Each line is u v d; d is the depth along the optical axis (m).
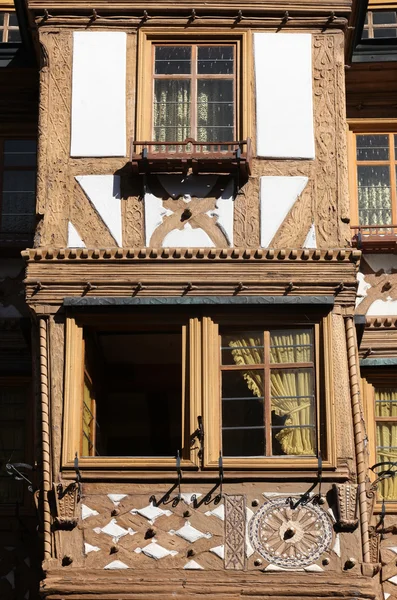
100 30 20.42
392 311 21.16
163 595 17.61
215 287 18.98
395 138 22.41
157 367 22.12
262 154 19.77
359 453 18.22
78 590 17.64
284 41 20.38
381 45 22.17
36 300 18.97
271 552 17.81
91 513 18.02
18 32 23.41
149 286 19.00
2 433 20.67
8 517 19.78
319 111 20.03
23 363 20.92
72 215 19.50
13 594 19.47
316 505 18.00
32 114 22.53
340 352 18.70
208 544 17.86
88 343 19.27
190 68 20.30
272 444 18.47
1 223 22.06
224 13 20.42
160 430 24.73
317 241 19.33
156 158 19.41
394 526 19.50
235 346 18.86
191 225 19.47
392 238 21.23
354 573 17.73
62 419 18.44
